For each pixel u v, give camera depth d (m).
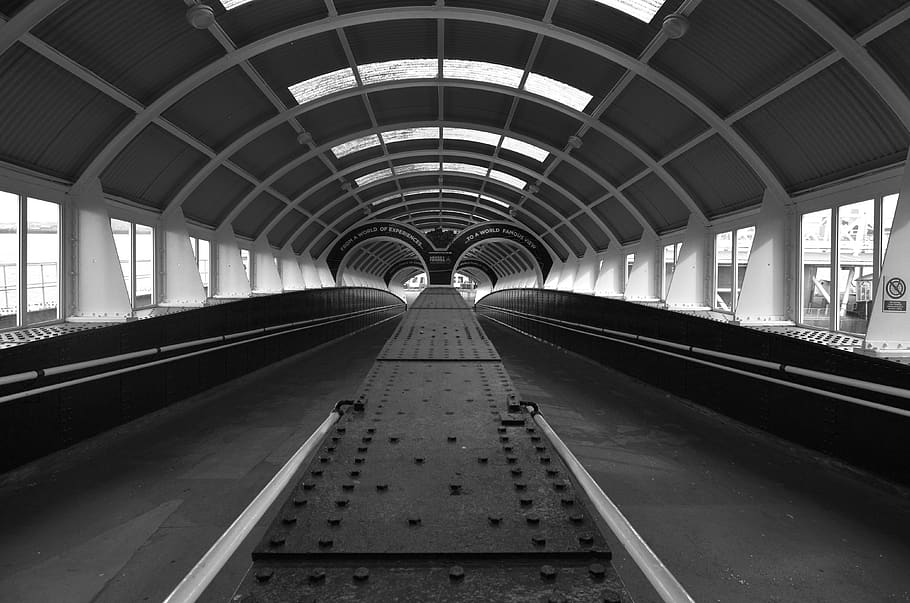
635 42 9.02
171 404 7.37
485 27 9.93
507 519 1.70
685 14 7.76
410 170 21.92
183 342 7.66
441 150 18.81
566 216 23.03
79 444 5.52
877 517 3.99
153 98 9.39
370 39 10.30
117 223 11.70
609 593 1.34
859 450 4.82
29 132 8.24
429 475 2.09
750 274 10.12
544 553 1.49
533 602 1.31
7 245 8.57
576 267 27.06
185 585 1.35
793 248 9.74
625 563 3.45
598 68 10.43
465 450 2.38
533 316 19.06
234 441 5.91
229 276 16.47
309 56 10.47
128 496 4.36
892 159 7.48
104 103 8.80
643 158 12.81
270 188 17.11
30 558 3.38
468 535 1.59
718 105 9.41
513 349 15.12
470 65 11.46
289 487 4.62
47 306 9.38
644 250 16.91
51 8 6.49
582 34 9.16
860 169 8.09
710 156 11.21
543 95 12.22
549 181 19.36
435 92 13.29
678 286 13.46
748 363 6.29
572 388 9.18
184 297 13.36
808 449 5.45
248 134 12.48
